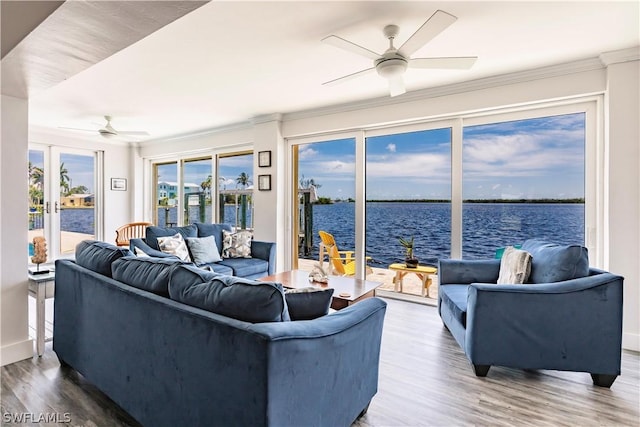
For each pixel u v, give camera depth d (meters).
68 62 1.85
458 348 2.73
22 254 2.48
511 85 3.30
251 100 4.15
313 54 2.83
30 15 1.48
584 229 3.18
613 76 2.78
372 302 1.83
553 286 2.20
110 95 3.92
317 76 3.35
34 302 3.86
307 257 4.90
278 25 2.36
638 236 2.71
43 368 2.32
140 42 2.61
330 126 4.46
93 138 6.32
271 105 4.38
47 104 4.26
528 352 2.20
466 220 3.74
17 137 2.46
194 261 4.15
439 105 3.69
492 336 2.24
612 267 2.79
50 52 1.73
